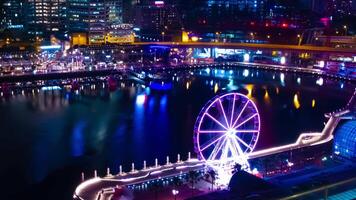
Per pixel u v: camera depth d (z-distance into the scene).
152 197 126.19
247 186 77.56
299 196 63.78
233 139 141.88
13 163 167.88
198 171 141.75
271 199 62.22
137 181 135.38
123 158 172.75
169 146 187.38
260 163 149.38
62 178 153.88
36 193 142.88
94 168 162.62
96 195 125.56
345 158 144.50
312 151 160.88
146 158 173.00
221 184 132.25
